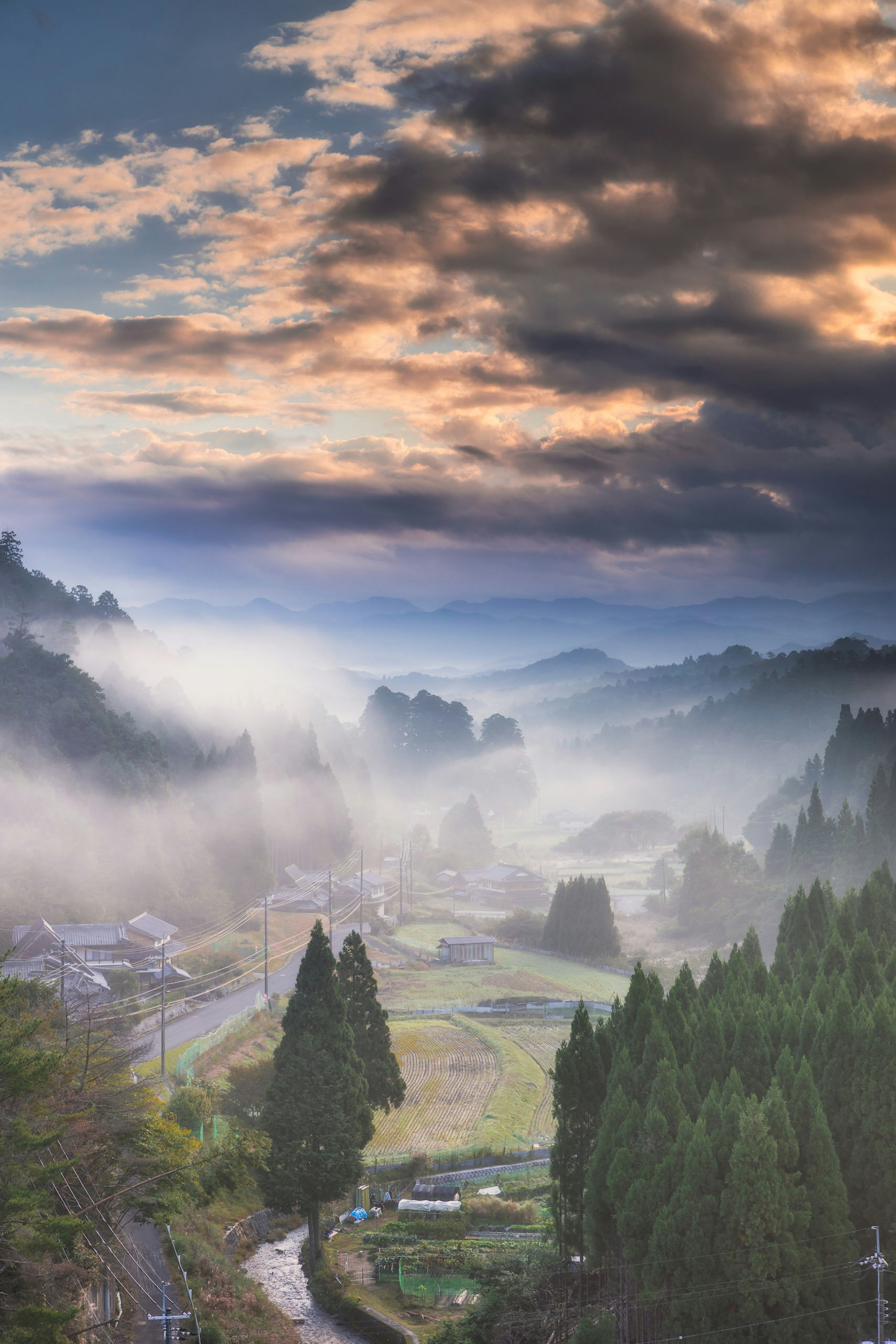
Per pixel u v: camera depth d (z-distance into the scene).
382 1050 70.62
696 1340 40.66
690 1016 54.47
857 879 146.62
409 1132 88.88
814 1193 42.12
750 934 65.56
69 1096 41.66
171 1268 50.47
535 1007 137.88
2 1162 31.88
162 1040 84.00
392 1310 55.06
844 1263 41.28
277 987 135.75
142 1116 44.94
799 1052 49.56
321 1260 60.38
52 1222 30.92
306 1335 51.72
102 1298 43.28
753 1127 41.44
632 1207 43.75
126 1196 42.97
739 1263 40.56
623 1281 45.06
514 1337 48.16
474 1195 73.19
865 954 55.97
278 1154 59.38
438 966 166.50
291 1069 60.94
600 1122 52.75
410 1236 65.44
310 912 190.75
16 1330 28.70
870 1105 44.06
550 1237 60.59
